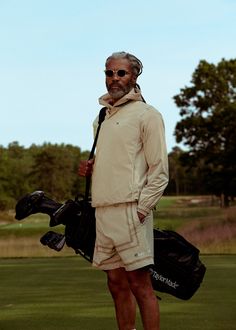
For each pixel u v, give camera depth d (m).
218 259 16.20
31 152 167.00
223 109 58.47
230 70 61.12
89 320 6.73
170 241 4.73
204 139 60.19
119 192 4.54
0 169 123.69
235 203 82.31
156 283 4.76
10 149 168.38
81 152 174.50
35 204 4.83
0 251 21.20
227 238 24.00
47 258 18.50
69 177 148.00
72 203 4.80
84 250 4.86
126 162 4.55
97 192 4.64
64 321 6.70
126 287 4.80
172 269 4.72
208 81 60.53
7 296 8.91
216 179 58.38
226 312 7.09
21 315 7.15
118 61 4.65
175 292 4.75
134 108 4.61
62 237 4.84
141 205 4.49
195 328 6.14
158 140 4.52
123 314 4.82
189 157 60.91
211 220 36.16
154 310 4.57
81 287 10.01
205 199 119.50
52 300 8.42
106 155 4.62
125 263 4.56
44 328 6.32
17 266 14.78
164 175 4.51
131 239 4.53
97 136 4.77
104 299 8.46
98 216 4.67
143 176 4.58
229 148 58.03
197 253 4.77
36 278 11.66
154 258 4.73
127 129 4.57
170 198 132.75
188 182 159.75
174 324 6.36
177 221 41.69
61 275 12.21
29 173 140.25
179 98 61.62
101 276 11.88
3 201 119.00
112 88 4.66
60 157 145.62
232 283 10.07
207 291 8.99
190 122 60.09
